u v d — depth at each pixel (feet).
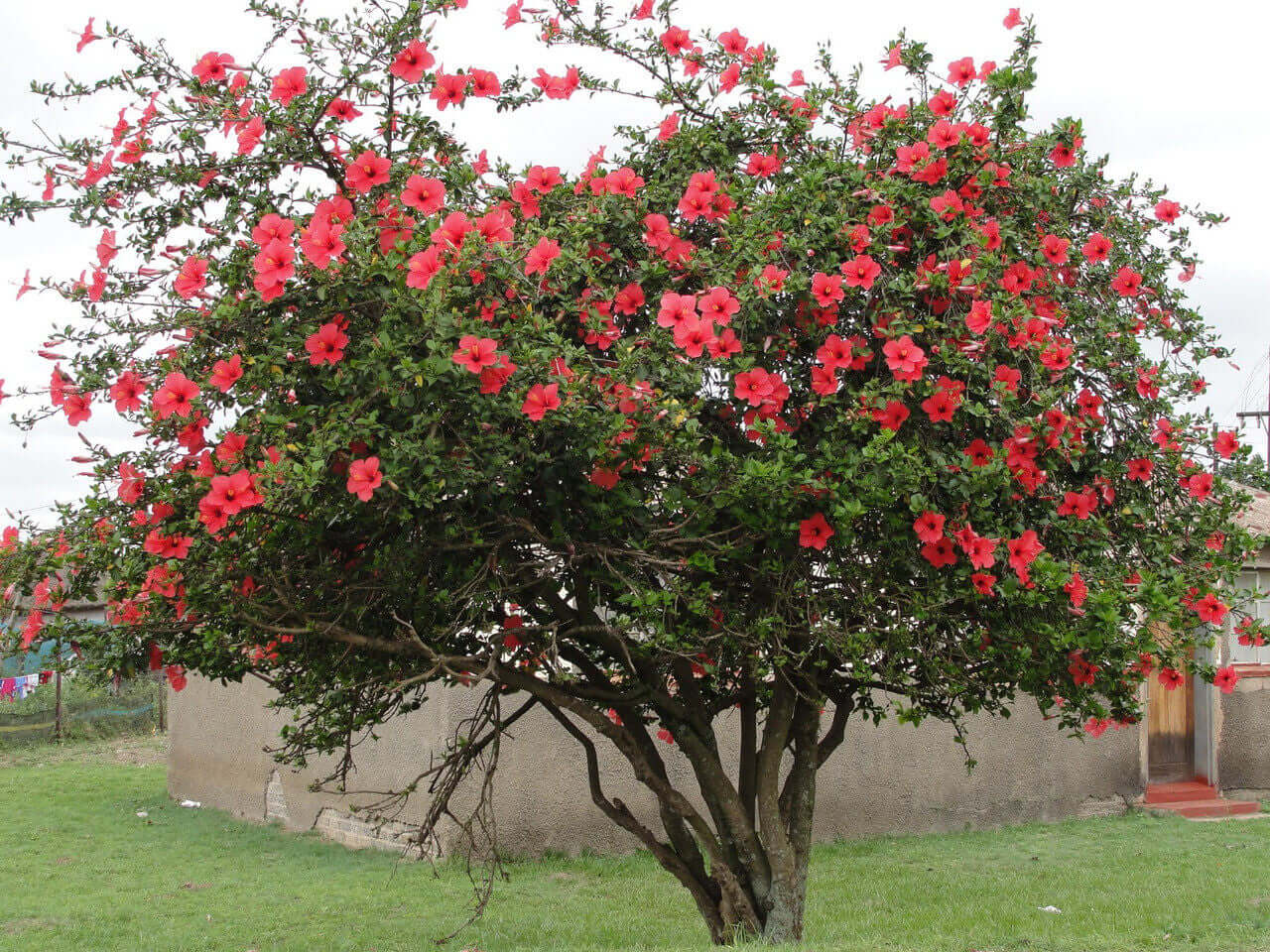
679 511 13.23
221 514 12.04
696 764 16.79
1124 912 23.62
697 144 14.78
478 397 11.69
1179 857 30.50
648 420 11.79
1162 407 15.23
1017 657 13.71
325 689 15.78
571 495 13.03
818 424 13.50
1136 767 38.32
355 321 12.58
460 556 13.75
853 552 13.65
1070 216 15.64
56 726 56.90
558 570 14.17
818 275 12.78
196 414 12.73
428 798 30.09
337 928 24.17
